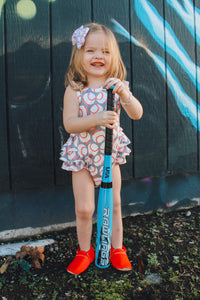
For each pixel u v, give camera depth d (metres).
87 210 1.58
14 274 1.58
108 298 1.40
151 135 2.18
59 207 2.03
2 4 1.79
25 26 1.84
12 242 1.90
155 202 2.27
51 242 1.88
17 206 1.93
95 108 1.55
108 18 2.00
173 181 2.32
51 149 1.95
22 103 1.87
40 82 1.89
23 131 1.88
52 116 1.93
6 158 1.87
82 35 1.52
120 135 1.65
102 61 1.54
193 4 2.22
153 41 2.12
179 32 2.20
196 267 1.61
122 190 2.17
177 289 1.45
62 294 1.43
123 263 1.60
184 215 2.25
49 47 1.89
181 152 2.29
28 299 1.40
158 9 2.12
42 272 1.59
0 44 1.80
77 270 1.57
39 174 1.94
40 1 1.85
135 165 2.15
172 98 2.22
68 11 1.91
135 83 2.09
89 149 1.56
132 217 2.19
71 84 1.59
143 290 1.45
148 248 1.79
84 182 1.59
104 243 1.48
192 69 2.27
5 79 1.83
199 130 2.34
